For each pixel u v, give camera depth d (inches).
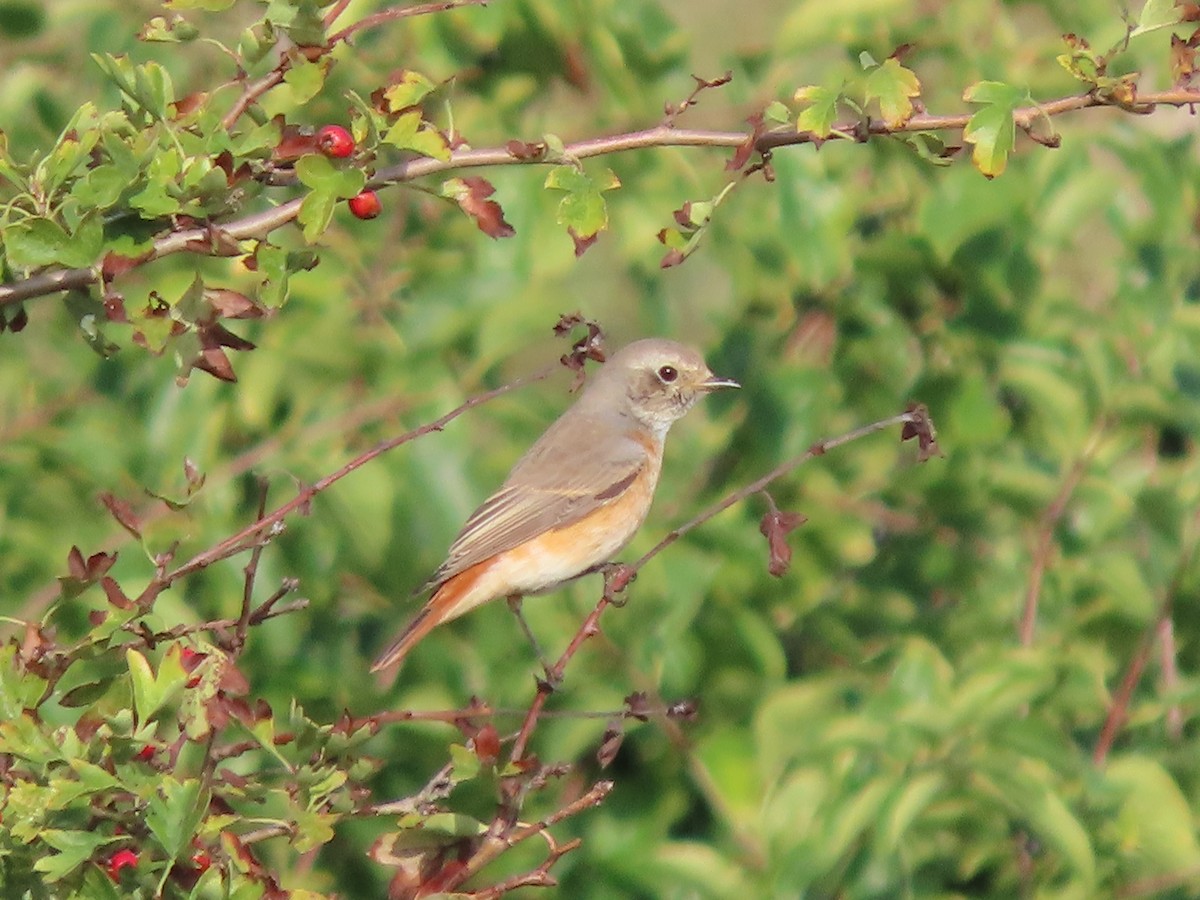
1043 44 515.8
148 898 292.2
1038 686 416.2
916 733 403.9
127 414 508.4
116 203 310.8
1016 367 488.7
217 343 310.8
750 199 520.7
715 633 477.7
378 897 472.4
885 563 513.7
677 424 515.5
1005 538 504.1
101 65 309.6
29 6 534.6
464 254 501.0
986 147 339.0
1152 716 463.8
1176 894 443.8
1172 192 490.0
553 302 474.0
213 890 292.7
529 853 459.5
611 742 343.6
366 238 501.7
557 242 491.8
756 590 491.5
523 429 502.9
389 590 486.6
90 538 469.1
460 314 474.6
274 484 457.1
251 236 330.6
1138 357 484.7
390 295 491.2
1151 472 486.0
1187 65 351.3
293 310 474.3
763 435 504.1
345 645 492.7
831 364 522.0
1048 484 490.9
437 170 336.5
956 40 516.4
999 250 501.4
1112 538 492.1
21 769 296.5
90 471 481.1
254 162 317.1
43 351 529.3
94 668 320.5
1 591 478.9
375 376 474.6
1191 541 473.7
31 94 508.4
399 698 477.4
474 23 496.1
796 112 426.9
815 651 504.7
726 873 437.4
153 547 457.4
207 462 465.1
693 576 465.4
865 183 529.3
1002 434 504.1
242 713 298.4
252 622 311.9
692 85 527.2
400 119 315.0
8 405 510.9
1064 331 504.1
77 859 283.1
